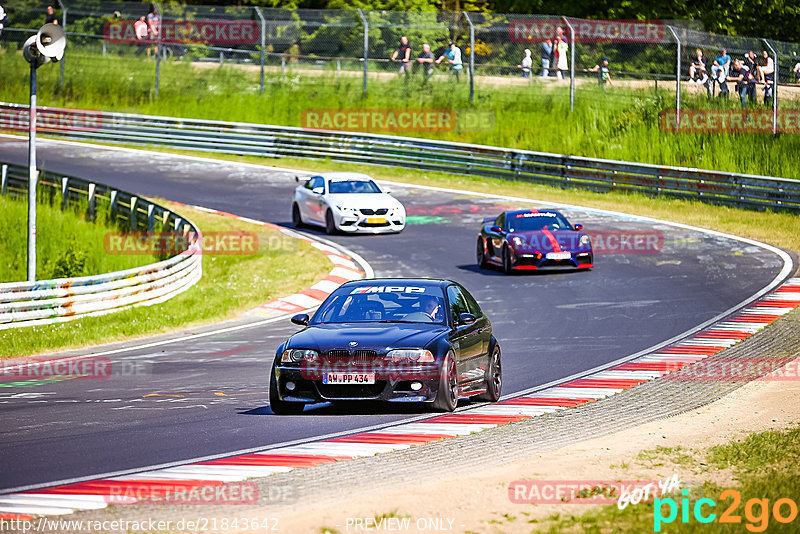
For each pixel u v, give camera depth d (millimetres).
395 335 25438
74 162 91062
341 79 106375
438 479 18688
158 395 29797
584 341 38594
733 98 91438
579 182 80938
